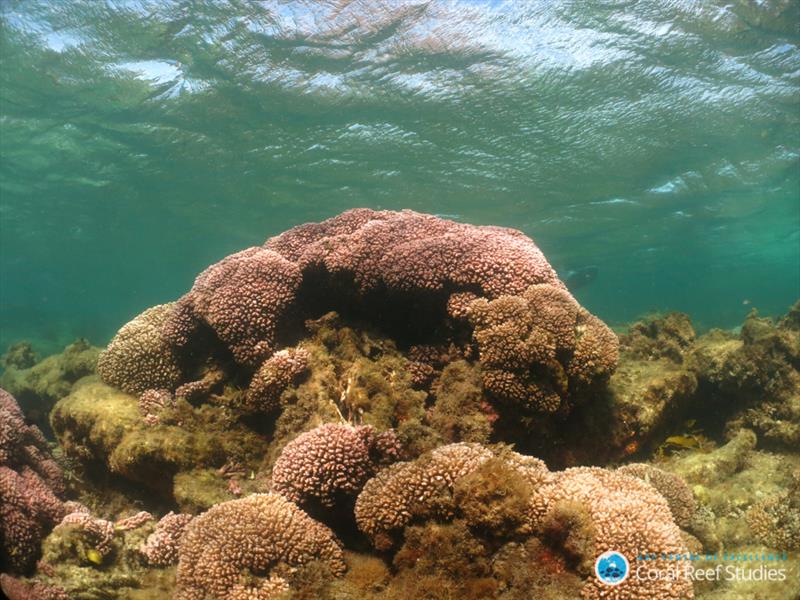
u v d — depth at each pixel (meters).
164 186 6.19
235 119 4.25
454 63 3.30
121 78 3.75
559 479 1.03
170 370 1.53
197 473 1.33
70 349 2.30
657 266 12.20
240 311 1.42
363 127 4.20
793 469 1.58
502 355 1.25
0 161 5.69
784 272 14.55
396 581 0.96
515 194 5.56
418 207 6.10
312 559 1.01
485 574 0.93
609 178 5.09
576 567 0.91
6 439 1.33
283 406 1.35
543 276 1.37
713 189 5.52
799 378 1.79
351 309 1.50
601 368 1.32
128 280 16.64
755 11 2.82
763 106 3.74
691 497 1.25
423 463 1.02
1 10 3.13
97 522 1.22
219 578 0.98
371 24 3.01
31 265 13.87
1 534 1.15
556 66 3.30
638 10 2.83
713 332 2.12
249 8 2.97
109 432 1.41
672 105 3.72
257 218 7.29
